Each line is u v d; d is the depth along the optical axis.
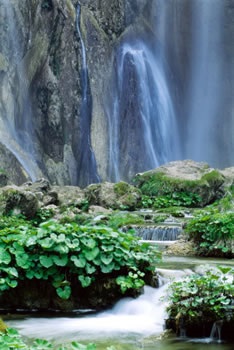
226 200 13.35
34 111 23.34
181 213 14.20
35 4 23.23
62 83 24.33
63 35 24.41
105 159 26.11
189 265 8.40
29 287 7.10
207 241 9.95
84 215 13.32
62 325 6.34
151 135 28.39
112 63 27.47
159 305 6.70
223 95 32.50
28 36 22.86
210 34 32.78
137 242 7.64
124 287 6.91
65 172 23.81
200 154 31.11
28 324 6.39
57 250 6.92
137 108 27.91
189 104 31.31
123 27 28.58
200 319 5.86
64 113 24.31
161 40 31.03
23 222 12.05
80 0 26.69
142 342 5.69
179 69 31.38
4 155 19.91
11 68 21.94
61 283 6.93
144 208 16.02
